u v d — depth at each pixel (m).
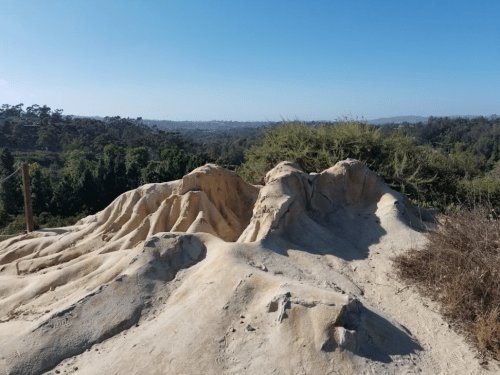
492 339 4.45
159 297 5.48
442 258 6.04
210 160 38.94
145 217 10.59
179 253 6.32
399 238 7.43
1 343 4.68
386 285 6.02
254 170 14.15
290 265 6.08
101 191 34.78
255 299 4.94
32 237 13.88
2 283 7.86
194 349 4.26
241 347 4.25
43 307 6.18
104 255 7.68
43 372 4.37
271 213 7.23
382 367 4.03
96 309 5.15
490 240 5.73
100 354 4.52
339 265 6.58
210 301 4.99
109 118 153.50
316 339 4.14
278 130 13.71
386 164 11.84
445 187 12.44
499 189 11.67
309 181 8.80
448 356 4.41
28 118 138.00
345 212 8.59
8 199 33.06
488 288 5.04
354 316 4.45
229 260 5.66
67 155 77.56
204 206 9.96
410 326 5.00
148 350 4.31
